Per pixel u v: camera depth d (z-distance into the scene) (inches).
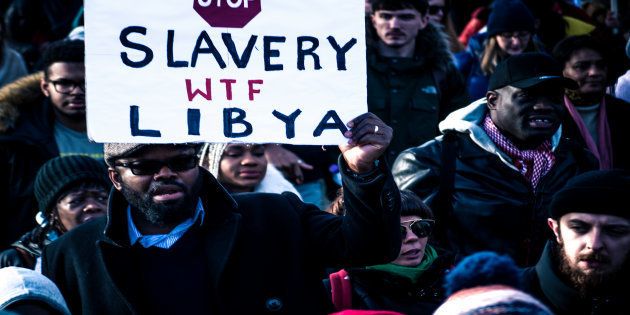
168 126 168.9
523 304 129.7
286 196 187.0
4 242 297.3
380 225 168.4
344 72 171.6
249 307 173.3
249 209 180.7
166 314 171.0
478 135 259.6
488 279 146.6
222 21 171.0
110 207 175.5
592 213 187.8
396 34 317.7
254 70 171.0
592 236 187.8
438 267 217.6
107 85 168.1
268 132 170.1
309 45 171.9
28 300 159.6
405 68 317.1
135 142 167.6
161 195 171.0
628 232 187.8
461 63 363.3
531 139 257.6
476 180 256.7
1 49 362.6
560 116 259.6
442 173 257.8
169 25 170.1
